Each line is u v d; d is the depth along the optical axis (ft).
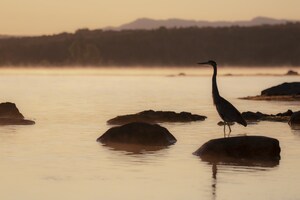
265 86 312.50
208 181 64.03
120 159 76.13
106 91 259.80
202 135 99.66
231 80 414.62
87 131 105.19
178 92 252.01
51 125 114.62
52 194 58.13
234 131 105.40
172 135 91.25
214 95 96.22
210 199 56.59
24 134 99.71
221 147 77.36
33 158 76.48
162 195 57.93
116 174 67.05
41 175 66.44
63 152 81.15
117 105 172.65
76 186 61.26
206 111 151.53
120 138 88.38
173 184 62.49
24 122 115.24
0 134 99.35
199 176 66.44
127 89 280.92
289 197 57.47
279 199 56.75
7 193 58.44
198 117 126.21
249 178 65.62
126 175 66.59
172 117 122.52
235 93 240.32
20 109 156.25
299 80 410.11
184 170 69.56
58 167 70.90
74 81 397.80
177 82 380.99
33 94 230.89
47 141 91.50
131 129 88.74
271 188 60.90
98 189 60.13
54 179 64.54
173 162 74.43
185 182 63.36
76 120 125.59
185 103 182.09
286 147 86.74
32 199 56.29
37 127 110.73
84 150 82.84
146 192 59.11
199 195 58.03
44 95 224.53
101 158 76.74
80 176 65.92
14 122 114.62
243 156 76.33
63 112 146.82
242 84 339.36
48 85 325.01
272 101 183.73
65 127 111.34
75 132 103.45
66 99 200.64
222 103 95.04
